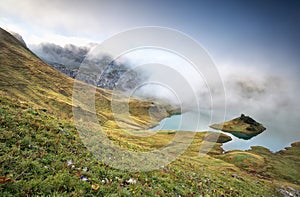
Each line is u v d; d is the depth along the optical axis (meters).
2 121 8.67
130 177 8.55
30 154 7.21
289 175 64.38
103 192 6.61
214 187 12.82
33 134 8.74
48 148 8.25
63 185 6.20
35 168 6.57
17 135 8.09
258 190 19.48
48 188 5.88
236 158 75.81
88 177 7.27
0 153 6.69
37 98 96.88
